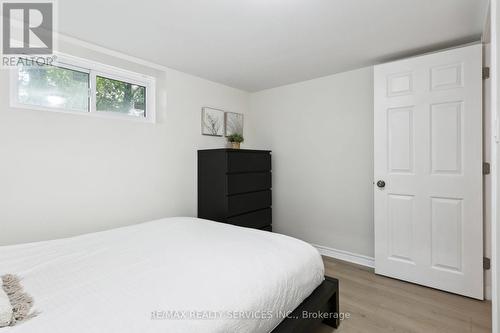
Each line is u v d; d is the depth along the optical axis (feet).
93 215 7.16
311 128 10.43
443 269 7.23
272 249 5.22
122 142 7.80
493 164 3.87
